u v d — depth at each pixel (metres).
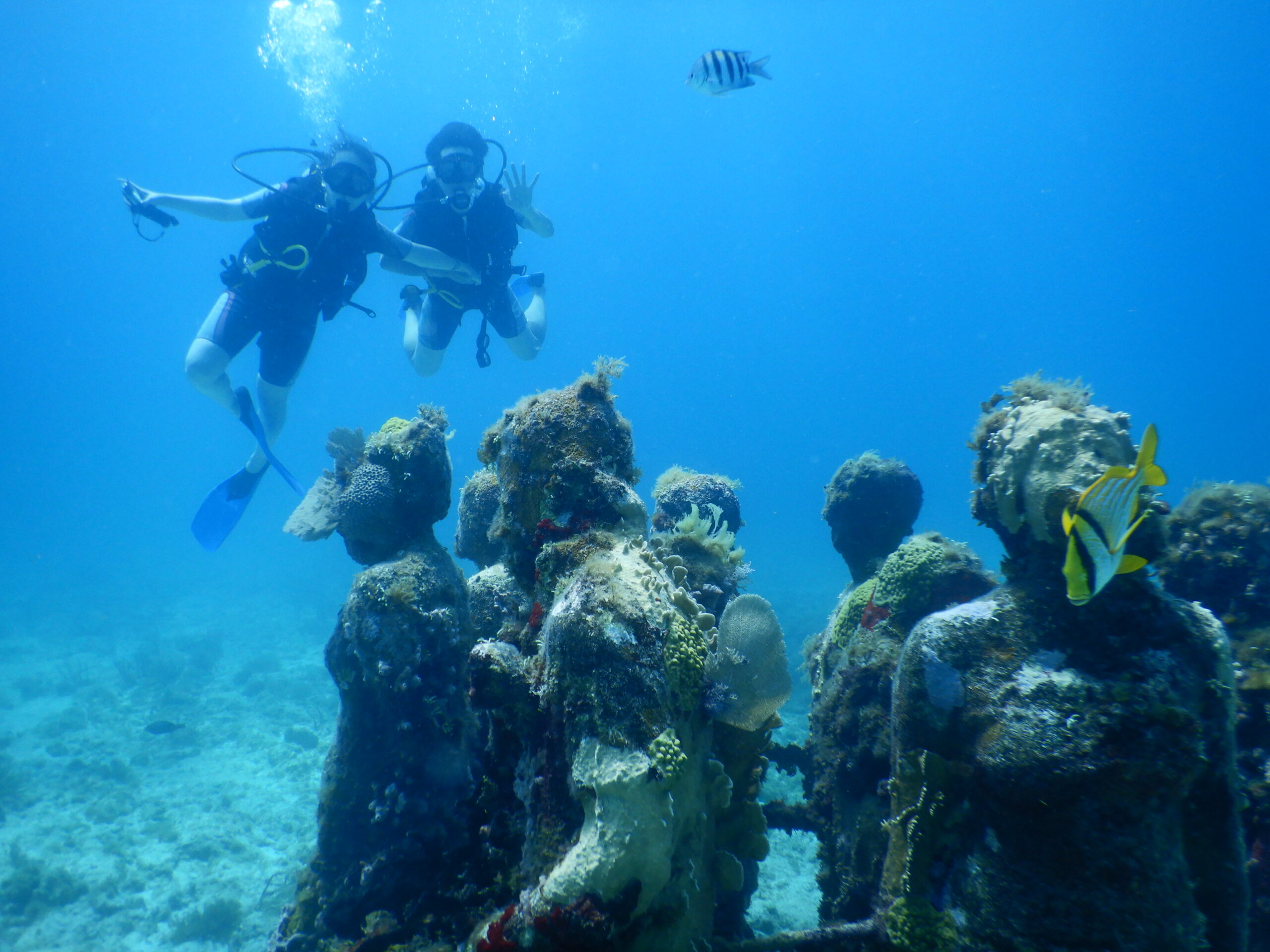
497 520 3.20
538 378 118.94
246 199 6.75
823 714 3.62
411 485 3.94
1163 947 1.96
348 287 7.39
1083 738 2.02
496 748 2.95
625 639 2.26
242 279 6.93
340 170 6.57
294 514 4.21
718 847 2.57
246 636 22.41
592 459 2.91
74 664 19.30
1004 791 2.12
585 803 2.13
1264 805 3.01
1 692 16.75
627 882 1.97
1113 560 1.83
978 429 2.76
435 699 3.53
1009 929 2.07
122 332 117.88
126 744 13.11
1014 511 2.38
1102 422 2.31
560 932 1.96
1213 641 2.21
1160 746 1.97
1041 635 2.26
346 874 3.54
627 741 2.12
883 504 4.53
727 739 2.58
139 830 9.89
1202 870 2.21
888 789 2.59
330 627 22.27
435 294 8.56
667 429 137.38
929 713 2.37
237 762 12.19
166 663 17.97
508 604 4.12
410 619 3.53
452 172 7.59
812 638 4.99
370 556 4.07
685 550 4.23
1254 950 2.95
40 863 8.80
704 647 2.38
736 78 6.99
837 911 3.11
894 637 3.51
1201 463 108.12
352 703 3.64
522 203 8.58
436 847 3.40
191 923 7.76
